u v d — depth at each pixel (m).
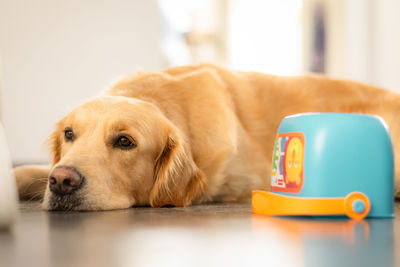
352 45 7.34
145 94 2.30
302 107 2.80
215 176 2.29
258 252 0.90
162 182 2.08
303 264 0.79
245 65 8.05
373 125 1.57
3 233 1.16
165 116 2.23
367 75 7.21
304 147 1.55
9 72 6.12
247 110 2.68
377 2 7.07
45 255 0.87
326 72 7.66
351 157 1.53
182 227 1.27
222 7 7.89
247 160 2.48
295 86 2.90
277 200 1.60
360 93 2.97
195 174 2.18
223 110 2.40
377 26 7.08
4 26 6.09
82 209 1.83
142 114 2.05
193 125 2.30
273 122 2.73
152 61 6.90
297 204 1.52
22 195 2.33
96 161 1.89
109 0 6.64
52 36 6.35
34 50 6.26
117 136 1.97
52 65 6.37
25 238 1.07
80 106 2.07
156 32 6.92
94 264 0.79
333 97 2.90
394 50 6.69
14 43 6.15
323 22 7.61
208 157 2.28
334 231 1.21
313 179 1.51
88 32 6.55
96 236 1.10
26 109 6.24
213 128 2.32
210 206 2.15
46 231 1.19
